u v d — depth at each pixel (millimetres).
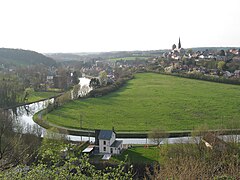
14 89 124562
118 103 126188
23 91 135250
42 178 18266
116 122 96188
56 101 121438
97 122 96438
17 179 18219
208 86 162125
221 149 48156
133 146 69875
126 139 80438
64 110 114875
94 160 57531
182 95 138375
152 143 73625
